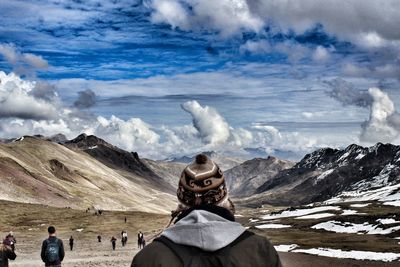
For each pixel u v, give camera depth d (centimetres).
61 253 1828
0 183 19038
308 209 15362
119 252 7438
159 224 13438
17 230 12094
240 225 342
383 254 5828
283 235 9894
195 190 349
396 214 10869
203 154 366
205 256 321
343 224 10800
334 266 5088
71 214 15000
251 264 326
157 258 320
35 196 19738
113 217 14762
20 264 5088
